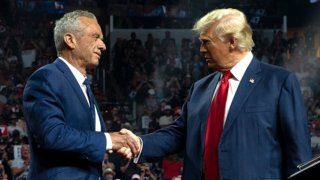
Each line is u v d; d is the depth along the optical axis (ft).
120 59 58.18
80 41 12.30
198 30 12.18
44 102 11.66
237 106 11.87
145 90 53.72
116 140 12.48
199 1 65.67
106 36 62.64
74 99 12.10
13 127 44.24
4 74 55.01
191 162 12.46
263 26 66.03
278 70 12.07
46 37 60.95
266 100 11.76
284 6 66.23
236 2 66.23
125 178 31.42
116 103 49.47
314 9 65.67
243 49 12.00
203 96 12.78
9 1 62.59
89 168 12.23
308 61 61.57
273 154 11.69
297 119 11.57
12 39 59.26
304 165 8.86
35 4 63.62
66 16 12.50
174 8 65.57
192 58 59.62
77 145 11.67
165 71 58.08
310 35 63.52
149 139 13.58
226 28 11.82
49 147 11.53
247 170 11.55
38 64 57.31
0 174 35.40
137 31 63.10
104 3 64.44
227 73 12.22
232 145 11.72
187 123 12.94
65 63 12.35
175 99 52.90
